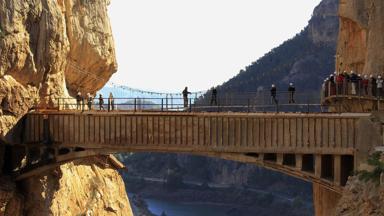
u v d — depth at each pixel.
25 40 48.59
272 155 41.81
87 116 46.38
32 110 49.12
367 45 43.88
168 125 44.19
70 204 57.00
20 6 48.09
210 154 43.00
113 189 68.50
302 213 162.75
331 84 41.91
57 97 53.16
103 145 45.88
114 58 67.88
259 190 191.12
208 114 43.00
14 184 48.12
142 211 139.50
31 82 49.72
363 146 37.22
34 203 50.31
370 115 37.25
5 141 46.62
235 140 42.25
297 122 40.25
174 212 169.25
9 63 47.06
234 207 178.62
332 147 38.94
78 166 61.62
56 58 52.19
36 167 47.88
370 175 32.03
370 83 40.09
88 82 64.44
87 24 62.66
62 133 47.06
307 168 41.12
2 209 46.59
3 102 46.50
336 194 42.56
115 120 45.62
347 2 47.22
